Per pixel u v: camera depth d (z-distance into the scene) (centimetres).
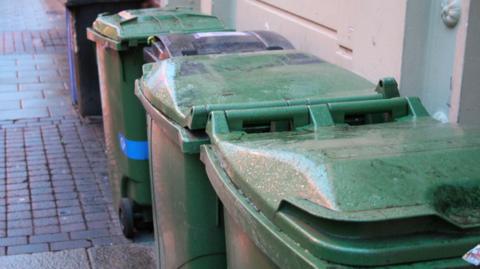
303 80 302
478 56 317
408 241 172
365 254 169
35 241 489
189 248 291
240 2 647
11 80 929
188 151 266
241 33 409
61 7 1527
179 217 296
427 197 183
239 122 253
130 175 470
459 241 172
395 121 260
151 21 467
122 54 451
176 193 295
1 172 623
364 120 266
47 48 1118
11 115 789
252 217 200
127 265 454
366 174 190
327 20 447
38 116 787
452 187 187
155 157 321
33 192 579
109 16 504
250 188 207
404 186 186
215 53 381
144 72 347
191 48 384
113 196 522
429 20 344
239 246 222
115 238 494
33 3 1590
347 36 412
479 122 324
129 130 459
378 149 207
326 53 452
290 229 184
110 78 473
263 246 195
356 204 179
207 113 264
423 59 349
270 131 257
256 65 330
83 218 528
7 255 466
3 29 1285
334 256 171
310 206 180
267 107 265
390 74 358
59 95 866
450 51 330
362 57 389
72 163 645
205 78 308
